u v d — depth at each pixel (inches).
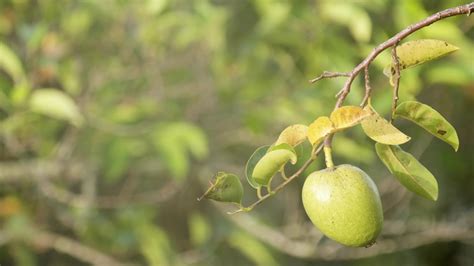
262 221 209.2
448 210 242.5
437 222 231.5
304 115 171.3
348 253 218.7
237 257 229.0
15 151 188.2
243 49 179.5
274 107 176.7
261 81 184.9
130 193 205.2
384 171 218.8
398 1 161.0
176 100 196.7
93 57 190.5
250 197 227.3
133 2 178.4
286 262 243.3
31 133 187.9
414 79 156.6
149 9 169.5
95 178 200.2
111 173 175.2
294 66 183.0
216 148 205.5
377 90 171.6
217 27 175.2
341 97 78.9
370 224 78.5
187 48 194.7
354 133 191.5
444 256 263.1
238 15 185.5
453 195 243.9
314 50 170.2
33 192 209.2
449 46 80.2
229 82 186.2
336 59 167.3
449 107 224.2
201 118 200.8
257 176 78.9
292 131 79.3
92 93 185.3
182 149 166.1
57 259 232.1
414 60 81.1
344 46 168.9
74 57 185.9
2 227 212.1
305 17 167.6
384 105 156.3
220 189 78.3
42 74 182.2
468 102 222.8
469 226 221.9
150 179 221.5
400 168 83.4
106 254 215.3
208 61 194.5
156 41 182.9
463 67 160.9
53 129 187.6
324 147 82.2
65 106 157.5
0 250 218.7
